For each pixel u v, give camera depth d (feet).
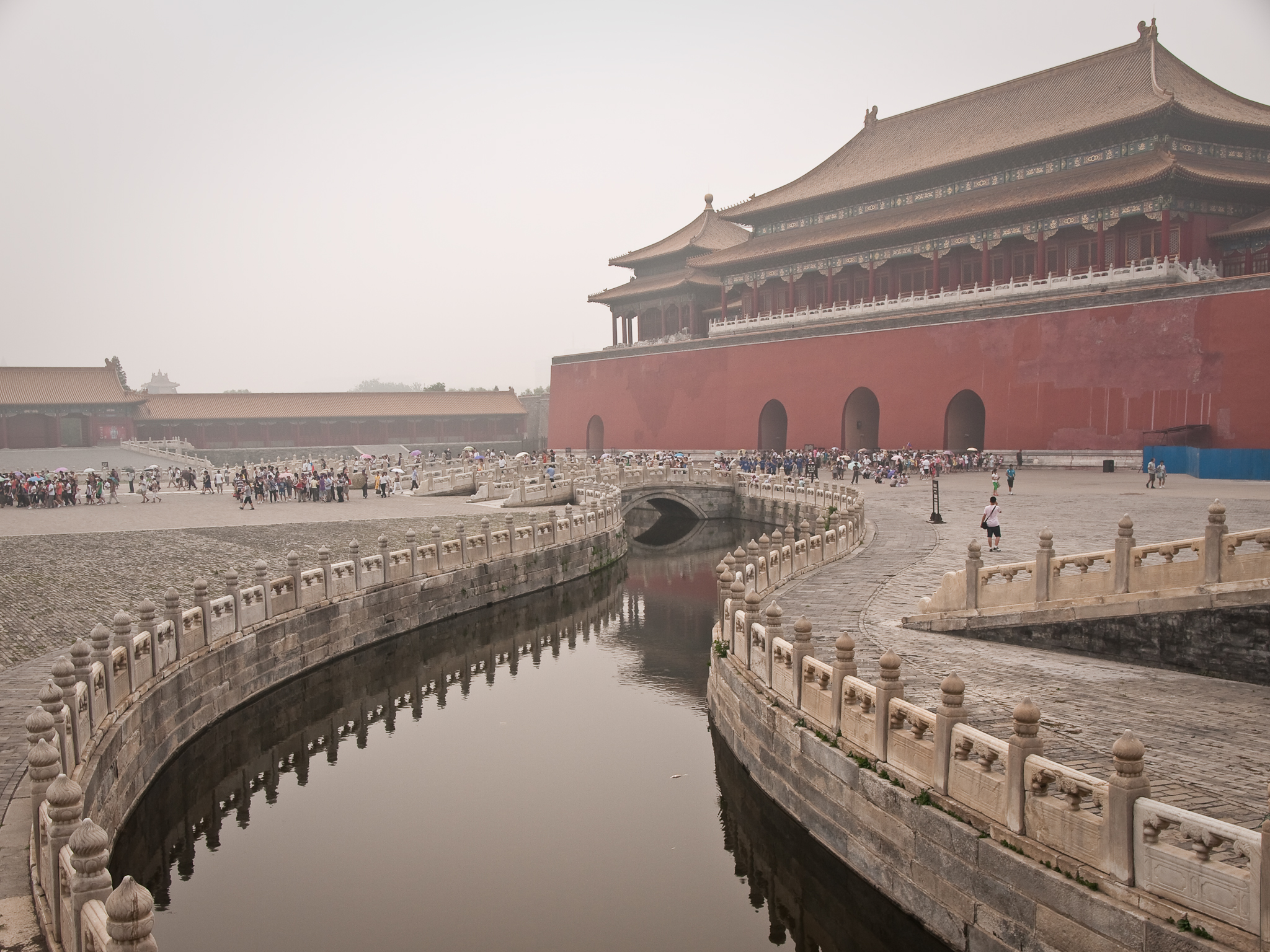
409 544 98.73
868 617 73.61
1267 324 162.61
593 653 97.40
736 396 261.44
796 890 48.96
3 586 90.07
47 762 32.96
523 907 47.52
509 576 115.75
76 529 136.46
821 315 246.47
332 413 353.10
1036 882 33.09
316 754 69.31
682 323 307.78
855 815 44.09
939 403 212.64
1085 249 203.92
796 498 176.76
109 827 47.44
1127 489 147.84
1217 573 56.70
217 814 59.62
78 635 70.49
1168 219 183.73
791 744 50.78
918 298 224.53
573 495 189.57
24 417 320.50
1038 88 230.68
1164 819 29.17
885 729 42.70
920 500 155.12
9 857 34.47
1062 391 191.62
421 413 366.02
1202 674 56.75
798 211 263.08
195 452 321.73
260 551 114.52
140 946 21.77
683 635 105.09
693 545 172.65
